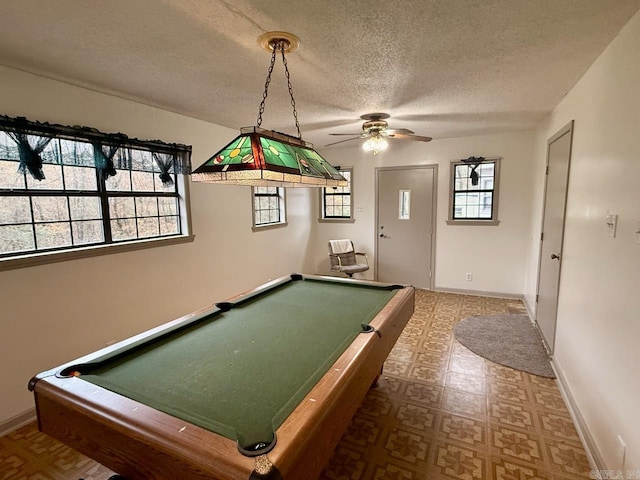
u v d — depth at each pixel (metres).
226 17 1.68
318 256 6.38
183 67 2.30
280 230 5.30
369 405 2.40
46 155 2.39
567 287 2.68
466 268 5.22
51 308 2.46
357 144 5.56
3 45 1.95
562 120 3.06
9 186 2.27
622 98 1.78
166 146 3.29
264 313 2.17
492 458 1.90
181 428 1.03
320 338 1.76
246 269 4.56
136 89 2.73
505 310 4.45
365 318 2.02
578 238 2.45
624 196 1.70
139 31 1.82
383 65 2.30
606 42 1.97
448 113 3.55
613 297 1.77
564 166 2.91
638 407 1.45
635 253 1.54
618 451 1.61
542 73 2.45
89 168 2.75
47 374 1.38
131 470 1.09
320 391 1.20
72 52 2.05
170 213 3.51
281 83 2.62
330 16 1.68
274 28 1.80
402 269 5.70
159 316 3.32
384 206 5.71
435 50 2.08
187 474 0.95
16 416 2.29
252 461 0.88
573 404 2.29
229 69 2.34
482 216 5.05
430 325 3.94
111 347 1.61
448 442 2.03
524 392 2.56
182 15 1.66
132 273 3.04
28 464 1.93
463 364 3.00
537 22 1.76
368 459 1.90
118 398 1.21
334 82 2.61
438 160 5.20
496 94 2.93
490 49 2.06
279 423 1.04
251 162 1.59
